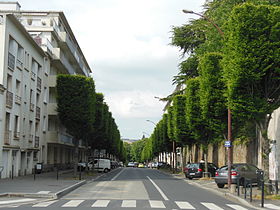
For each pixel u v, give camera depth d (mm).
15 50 30047
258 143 31453
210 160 47656
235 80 16531
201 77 26125
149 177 36625
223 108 24922
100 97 45844
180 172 49469
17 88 31531
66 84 32375
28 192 17062
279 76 16719
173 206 13391
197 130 31609
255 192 19016
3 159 27812
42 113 40188
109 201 14773
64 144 46719
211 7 31625
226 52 17672
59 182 24484
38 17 46031
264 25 16312
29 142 35000
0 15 27453
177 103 39906
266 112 16812
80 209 12094
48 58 42125
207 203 14891
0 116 26219
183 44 34875
